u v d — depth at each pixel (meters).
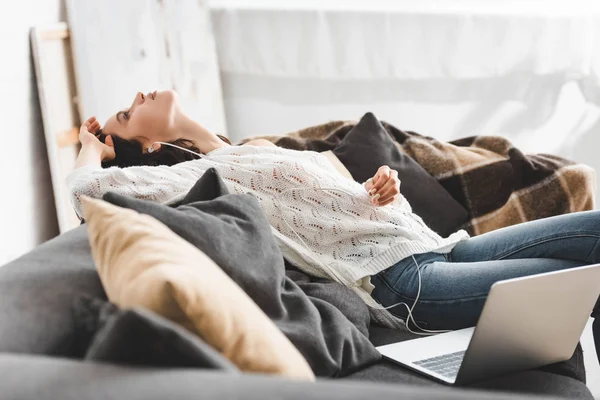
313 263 1.96
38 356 1.09
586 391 1.62
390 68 3.92
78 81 3.30
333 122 2.71
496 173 2.56
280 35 3.90
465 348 1.74
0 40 2.87
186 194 1.87
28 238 3.04
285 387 0.84
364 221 2.04
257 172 2.04
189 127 2.32
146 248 1.21
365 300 1.96
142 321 0.93
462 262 2.10
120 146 2.30
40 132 3.15
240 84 4.02
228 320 1.11
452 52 3.89
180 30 3.75
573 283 1.58
